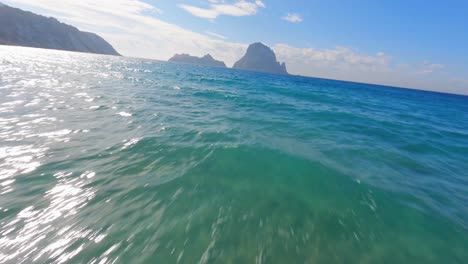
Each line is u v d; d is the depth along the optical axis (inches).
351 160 262.5
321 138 342.0
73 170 178.4
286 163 225.9
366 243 131.9
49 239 113.4
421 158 302.8
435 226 155.6
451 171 269.3
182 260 108.3
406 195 194.1
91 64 1649.9
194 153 229.9
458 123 717.3
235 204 153.1
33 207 133.5
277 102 671.1
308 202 165.0
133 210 138.7
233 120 396.5
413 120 649.0
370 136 390.6
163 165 200.2
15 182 155.6
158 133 281.9
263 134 326.3
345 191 186.9
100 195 150.7
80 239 114.7
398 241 136.8
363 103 958.4
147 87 713.6
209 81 1267.2
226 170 200.1
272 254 116.7
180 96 603.2
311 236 131.7
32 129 252.5
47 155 198.4
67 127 271.4
